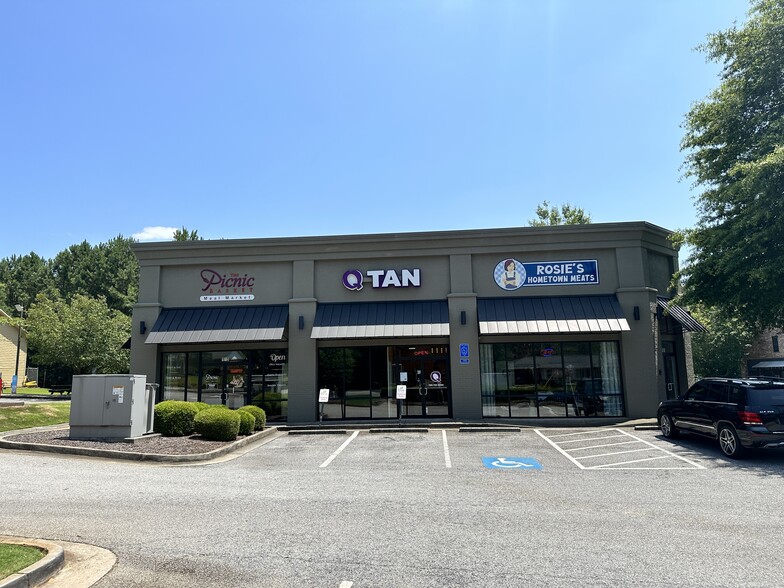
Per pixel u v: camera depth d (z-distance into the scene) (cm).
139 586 495
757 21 1653
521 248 1970
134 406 1400
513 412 1914
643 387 1870
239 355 2016
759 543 625
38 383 5003
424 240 1997
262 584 500
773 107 1636
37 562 516
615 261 1956
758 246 1512
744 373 4278
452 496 866
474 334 1927
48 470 1057
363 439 1551
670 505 809
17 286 6138
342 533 659
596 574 527
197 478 1012
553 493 890
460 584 501
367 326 1917
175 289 2041
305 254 2020
